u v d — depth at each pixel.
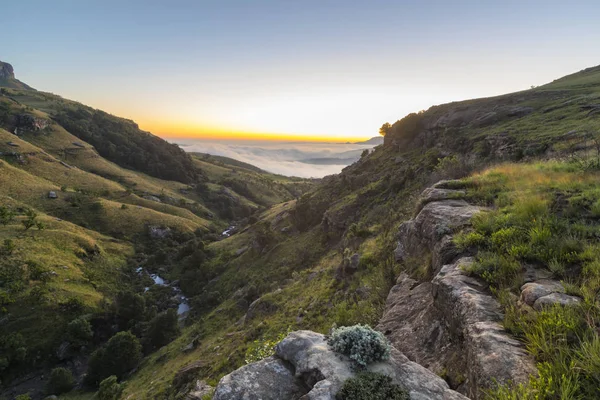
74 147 173.12
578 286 5.46
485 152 37.81
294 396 4.23
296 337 5.18
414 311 8.34
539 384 3.56
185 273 88.12
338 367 4.33
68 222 100.50
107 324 65.31
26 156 135.00
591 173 11.50
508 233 7.71
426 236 10.60
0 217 83.50
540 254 6.68
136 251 103.69
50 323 59.66
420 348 6.79
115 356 50.06
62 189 121.44
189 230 125.38
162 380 34.06
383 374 4.18
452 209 10.84
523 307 5.26
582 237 6.98
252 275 64.06
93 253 88.12
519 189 11.22
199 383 14.46
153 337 56.59
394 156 73.50
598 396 3.40
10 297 60.91
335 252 44.25
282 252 66.12
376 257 22.72
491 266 6.86
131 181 168.25
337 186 79.69
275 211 120.25
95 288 74.69
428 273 9.52
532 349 4.30
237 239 101.50
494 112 50.09
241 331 31.84
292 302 29.75
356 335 4.71
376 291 13.88
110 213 116.56
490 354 4.59
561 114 36.72
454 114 60.00
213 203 189.00
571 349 4.03
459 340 5.93
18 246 73.75
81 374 55.09
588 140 22.31
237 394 4.18
